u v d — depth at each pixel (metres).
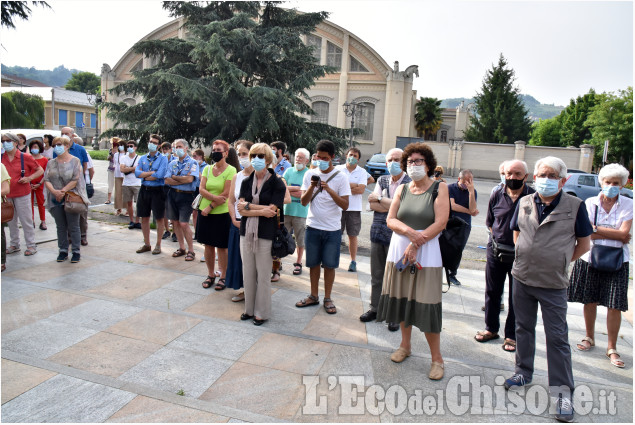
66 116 51.56
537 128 57.62
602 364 4.00
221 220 5.23
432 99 40.66
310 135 20.64
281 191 4.36
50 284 5.22
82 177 6.07
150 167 6.62
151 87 19.64
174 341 3.95
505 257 4.01
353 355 3.87
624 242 3.87
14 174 6.15
